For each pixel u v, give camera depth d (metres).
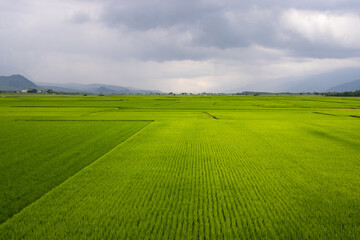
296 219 7.49
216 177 11.14
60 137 21.03
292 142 19.39
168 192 9.38
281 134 23.23
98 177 11.08
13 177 11.02
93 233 6.72
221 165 13.09
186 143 18.84
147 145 18.03
